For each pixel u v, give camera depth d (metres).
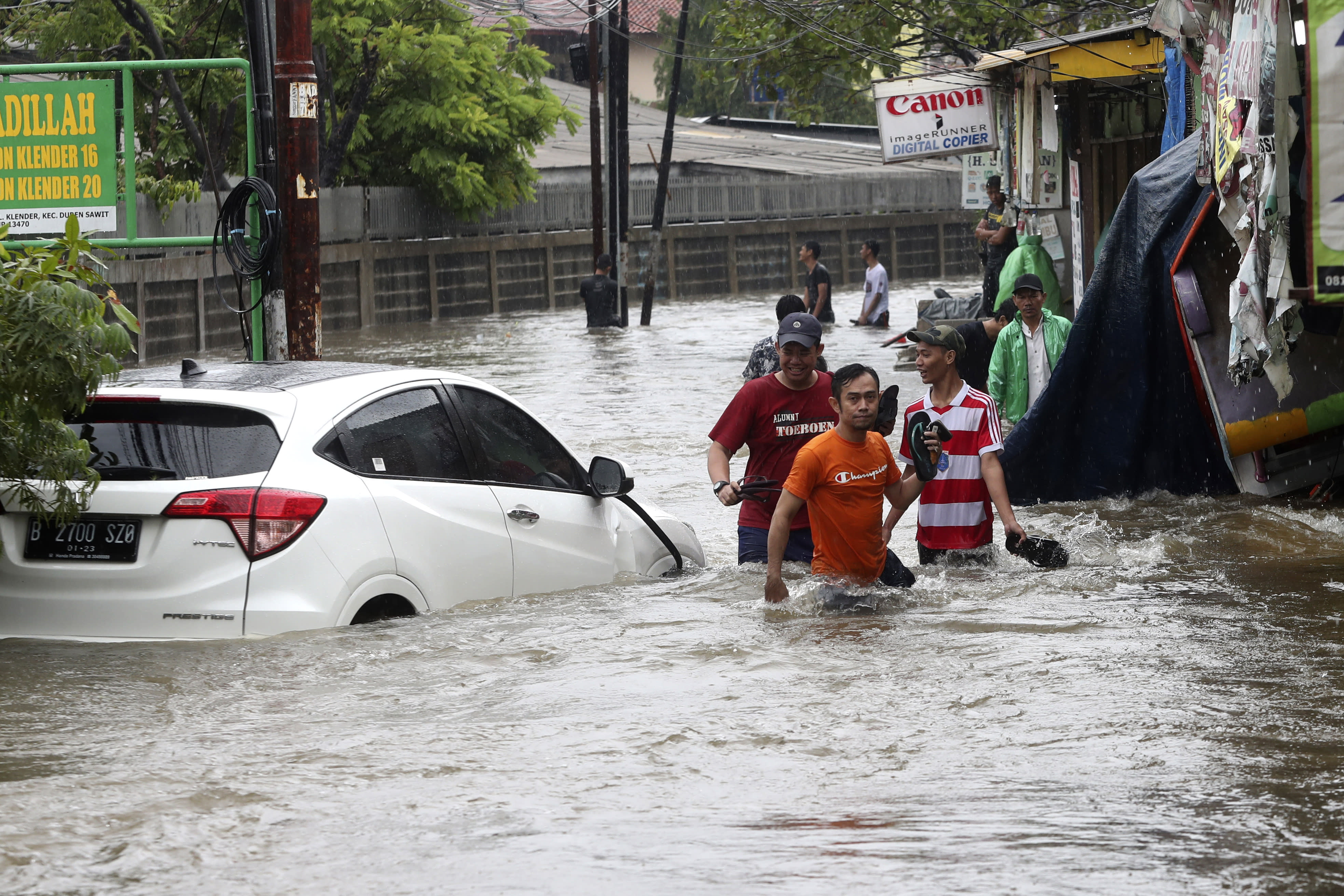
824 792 9.20
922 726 10.64
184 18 61.72
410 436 14.54
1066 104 39.09
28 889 7.57
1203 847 8.00
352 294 72.12
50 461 12.61
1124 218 23.47
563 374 44.94
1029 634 13.50
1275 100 18.91
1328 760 9.65
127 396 13.52
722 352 52.75
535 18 81.19
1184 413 23.47
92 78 59.03
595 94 69.44
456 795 9.17
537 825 8.58
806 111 61.25
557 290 89.12
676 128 115.88
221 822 8.66
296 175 26.73
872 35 53.03
